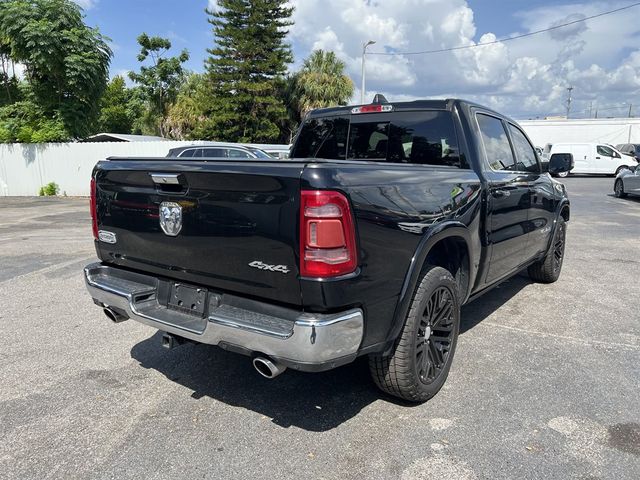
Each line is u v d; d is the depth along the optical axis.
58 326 4.66
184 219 2.85
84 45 21.69
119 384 3.51
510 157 4.55
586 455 2.67
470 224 3.52
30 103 22.28
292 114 35.12
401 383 3.03
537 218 5.02
